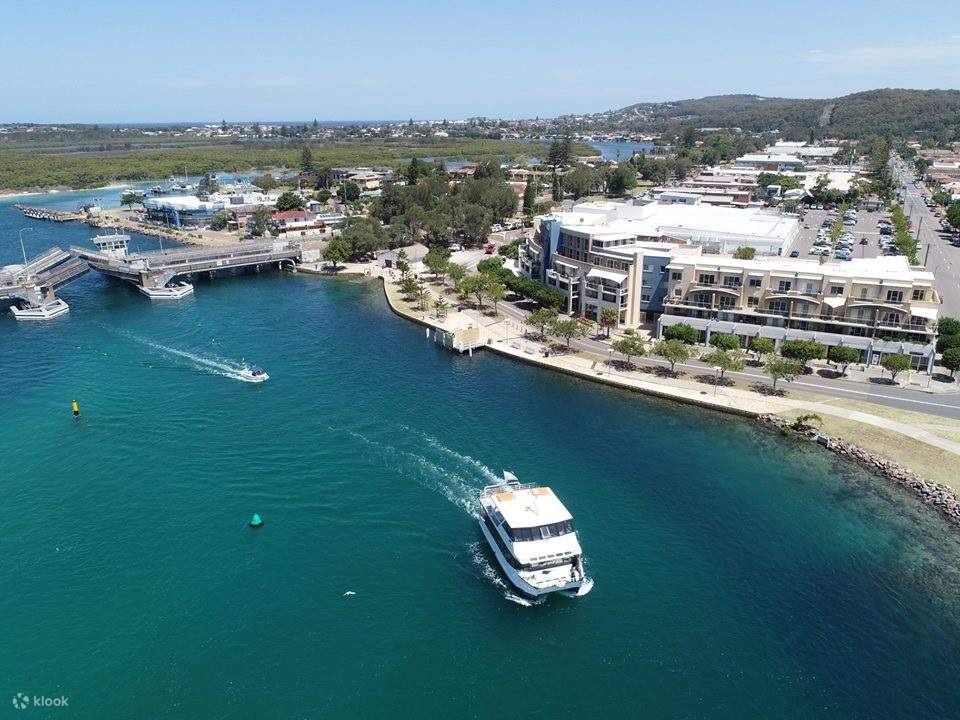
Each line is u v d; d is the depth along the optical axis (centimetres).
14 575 8206
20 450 11188
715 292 15488
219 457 10988
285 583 8100
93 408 12862
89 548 8706
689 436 11869
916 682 6794
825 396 12988
